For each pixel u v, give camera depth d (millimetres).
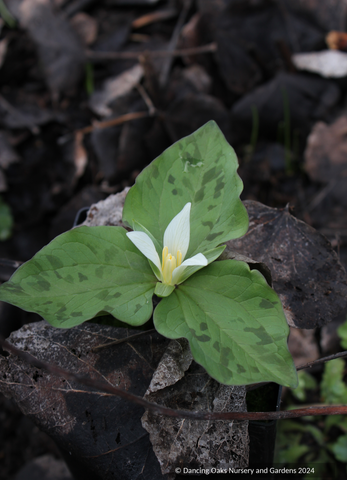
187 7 1136
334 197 981
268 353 480
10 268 819
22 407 520
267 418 485
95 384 456
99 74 1114
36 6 1090
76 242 509
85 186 1059
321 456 791
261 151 1072
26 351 530
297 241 554
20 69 1124
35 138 1075
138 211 524
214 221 519
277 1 1058
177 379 512
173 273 497
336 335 841
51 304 493
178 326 487
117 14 1183
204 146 531
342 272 543
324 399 804
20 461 857
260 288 497
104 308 493
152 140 995
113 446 509
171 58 1083
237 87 1095
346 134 1005
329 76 1051
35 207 1055
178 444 504
